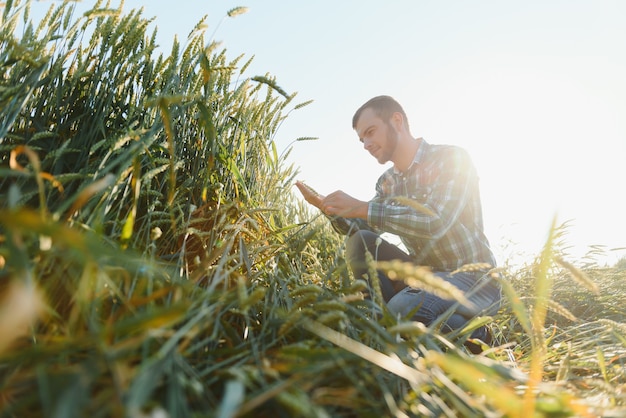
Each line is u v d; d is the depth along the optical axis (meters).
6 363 0.74
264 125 2.19
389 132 2.49
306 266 2.13
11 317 0.53
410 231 2.00
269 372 0.77
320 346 1.00
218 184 1.73
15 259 0.59
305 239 1.68
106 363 0.61
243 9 1.49
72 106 1.48
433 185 2.16
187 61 1.64
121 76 1.52
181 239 1.57
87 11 1.35
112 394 0.59
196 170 1.77
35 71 1.22
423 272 0.76
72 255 0.74
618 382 1.30
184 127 1.68
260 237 1.81
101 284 0.85
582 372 1.48
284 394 0.65
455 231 2.07
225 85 1.89
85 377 0.54
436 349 1.02
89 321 0.79
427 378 0.83
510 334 2.09
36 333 0.86
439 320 1.20
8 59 1.18
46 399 0.54
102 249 0.57
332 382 0.88
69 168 1.34
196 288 1.04
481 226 2.22
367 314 1.38
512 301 1.08
